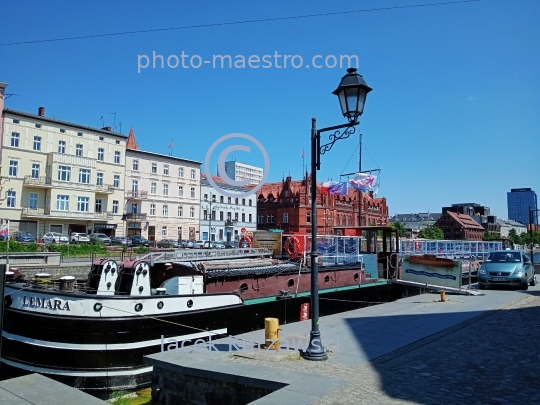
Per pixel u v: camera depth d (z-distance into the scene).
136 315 10.78
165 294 11.91
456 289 19.11
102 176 59.81
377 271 22.19
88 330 10.39
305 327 11.29
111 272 12.15
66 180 55.34
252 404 5.75
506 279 20.52
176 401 7.64
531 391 6.35
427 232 105.12
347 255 20.25
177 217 68.81
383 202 101.88
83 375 10.36
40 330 10.67
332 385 6.49
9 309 11.19
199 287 13.11
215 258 14.75
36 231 53.25
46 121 54.47
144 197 64.25
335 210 87.12
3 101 51.00
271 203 86.12
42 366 10.57
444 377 7.05
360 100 8.34
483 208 184.88
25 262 26.44
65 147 56.12
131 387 10.64
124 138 62.38
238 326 13.23
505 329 11.00
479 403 5.87
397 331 10.81
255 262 15.66
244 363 7.71
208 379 7.27
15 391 6.34
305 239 18.72
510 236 141.25
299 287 16.22
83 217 56.50
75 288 12.86
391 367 7.67
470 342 9.60
